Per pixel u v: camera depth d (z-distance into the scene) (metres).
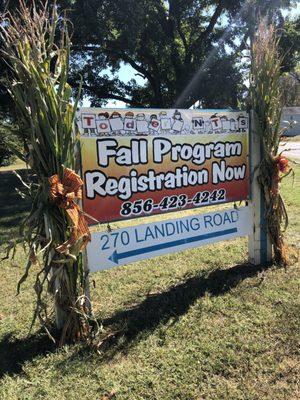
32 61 2.92
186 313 3.62
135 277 4.57
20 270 5.02
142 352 3.07
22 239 3.09
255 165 4.55
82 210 3.39
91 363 2.99
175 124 3.97
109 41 14.67
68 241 3.05
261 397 2.56
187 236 4.25
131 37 13.60
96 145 3.52
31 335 3.41
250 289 3.99
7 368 2.99
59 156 3.06
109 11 12.72
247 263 4.77
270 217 4.60
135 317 3.60
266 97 4.38
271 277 4.27
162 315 3.60
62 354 3.10
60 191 2.99
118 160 3.66
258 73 4.39
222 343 3.12
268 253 4.75
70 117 3.09
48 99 2.98
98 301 4.02
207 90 17.06
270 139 4.46
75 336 3.29
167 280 4.45
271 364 2.86
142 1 13.20
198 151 4.17
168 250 4.13
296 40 16.27
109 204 3.68
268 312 3.54
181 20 18.89
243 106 4.83
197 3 18.23
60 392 2.69
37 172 3.08
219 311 3.62
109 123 3.56
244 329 3.29
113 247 3.77
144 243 3.96
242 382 2.70
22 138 3.23
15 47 2.95
